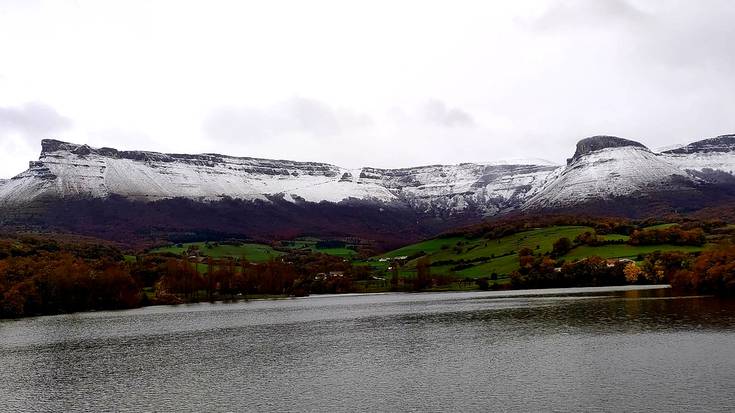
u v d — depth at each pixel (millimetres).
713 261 184750
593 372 81438
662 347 95812
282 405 72188
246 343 122188
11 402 79250
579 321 130875
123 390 83312
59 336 142000
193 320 172750
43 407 76250
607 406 65812
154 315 193125
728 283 171750
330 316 172000
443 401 70750
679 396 68125
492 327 130250
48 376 95000
